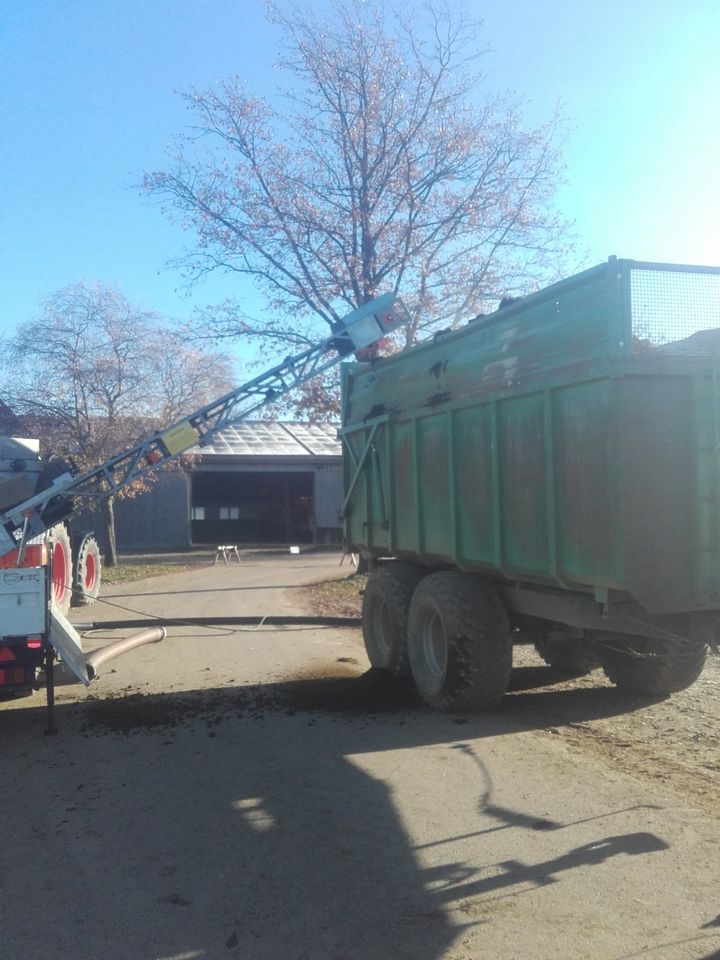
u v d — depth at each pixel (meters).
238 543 40.62
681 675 7.66
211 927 4.02
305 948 3.80
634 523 5.64
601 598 6.05
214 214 18.02
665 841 4.74
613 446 5.71
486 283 18.02
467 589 7.58
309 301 18.17
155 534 35.12
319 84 17.81
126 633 13.18
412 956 3.70
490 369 7.30
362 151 17.91
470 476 7.60
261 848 4.89
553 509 6.36
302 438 40.62
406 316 9.86
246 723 7.59
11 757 6.80
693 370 5.75
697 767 5.95
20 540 8.36
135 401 24.06
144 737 7.28
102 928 4.04
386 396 9.47
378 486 9.54
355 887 4.37
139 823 5.34
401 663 8.72
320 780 6.00
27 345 23.41
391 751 6.61
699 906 4.01
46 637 7.24
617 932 3.81
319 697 8.45
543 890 4.23
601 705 7.77
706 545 5.76
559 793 5.55
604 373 5.77
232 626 13.80
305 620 14.01
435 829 5.07
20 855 4.91
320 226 17.89
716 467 5.76
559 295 6.37
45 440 23.00
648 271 5.75
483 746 6.63
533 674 9.17
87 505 9.09
